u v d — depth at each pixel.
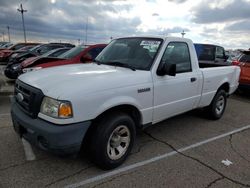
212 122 5.69
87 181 3.11
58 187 2.96
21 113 3.26
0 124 4.94
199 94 4.87
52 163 3.49
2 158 3.57
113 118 3.27
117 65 4.04
